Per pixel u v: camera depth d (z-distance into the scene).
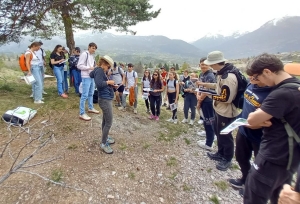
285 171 1.63
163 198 2.55
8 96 5.19
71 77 6.73
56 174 2.63
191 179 2.99
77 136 3.70
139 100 8.43
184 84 5.62
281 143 1.58
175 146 4.08
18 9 5.64
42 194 2.30
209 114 3.82
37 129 3.71
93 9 5.92
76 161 2.99
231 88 2.75
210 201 2.58
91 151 3.32
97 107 5.32
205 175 3.12
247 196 1.89
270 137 1.66
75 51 5.98
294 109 1.48
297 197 1.05
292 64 1.72
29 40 6.90
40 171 2.65
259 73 1.64
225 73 2.82
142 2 6.35
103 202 2.33
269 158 1.65
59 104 5.01
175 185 2.82
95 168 2.91
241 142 2.59
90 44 4.20
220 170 3.28
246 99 2.23
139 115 5.84
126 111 5.90
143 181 2.81
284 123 1.55
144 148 3.79
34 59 4.64
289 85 1.50
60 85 5.59
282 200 1.14
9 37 6.12
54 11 6.20
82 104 4.30
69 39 6.93
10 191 2.29
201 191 2.75
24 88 6.48
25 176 2.53
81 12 6.72
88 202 2.29
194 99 5.45
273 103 1.52
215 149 4.09
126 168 3.04
